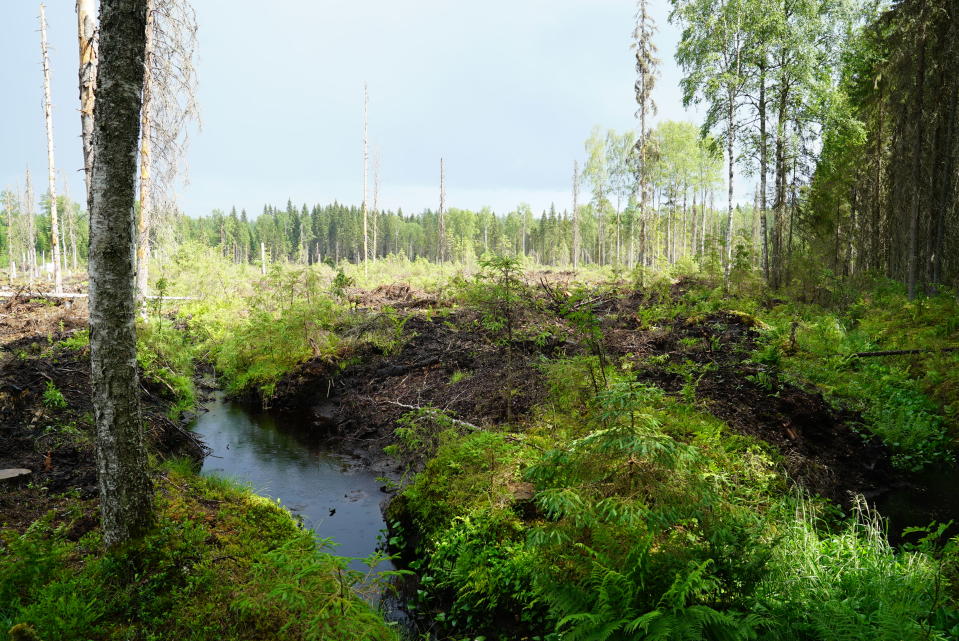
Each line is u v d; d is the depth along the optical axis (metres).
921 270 18.84
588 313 7.98
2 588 3.76
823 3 20.78
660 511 3.50
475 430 7.87
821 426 8.41
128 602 3.91
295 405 11.92
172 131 12.88
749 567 3.65
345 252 99.06
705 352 11.57
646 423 4.03
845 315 15.66
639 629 3.33
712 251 21.61
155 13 12.04
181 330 15.56
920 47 16.94
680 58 22.72
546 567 3.99
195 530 4.96
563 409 7.71
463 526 5.66
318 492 7.80
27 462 6.34
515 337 11.35
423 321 15.48
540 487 4.71
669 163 39.62
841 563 4.62
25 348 10.30
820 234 21.30
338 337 14.08
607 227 57.59
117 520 4.37
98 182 4.10
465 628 4.82
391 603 5.23
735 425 7.96
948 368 10.27
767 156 21.53
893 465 8.02
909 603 3.54
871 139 22.09
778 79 20.89
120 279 4.24
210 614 3.98
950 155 16.81
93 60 9.29
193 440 9.15
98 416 4.32
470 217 86.12
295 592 3.58
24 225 51.16
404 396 10.94
